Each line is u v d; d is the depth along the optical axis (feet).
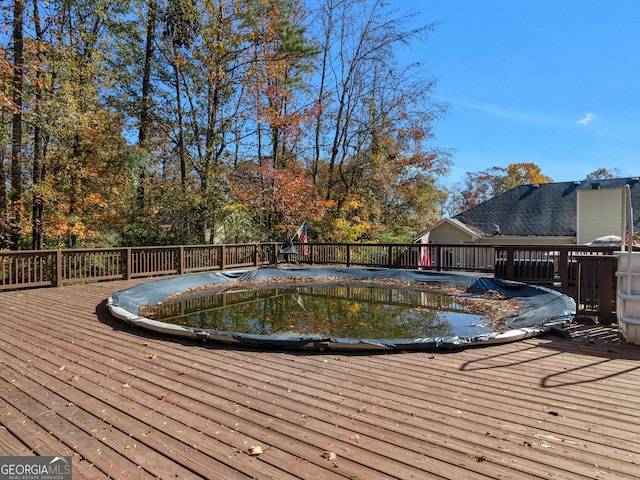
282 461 6.03
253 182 50.78
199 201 42.86
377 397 8.59
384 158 61.26
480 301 24.32
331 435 6.85
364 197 61.31
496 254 27.37
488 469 5.75
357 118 60.64
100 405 8.20
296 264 42.75
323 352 12.22
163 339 13.75
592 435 6.77
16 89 30.58
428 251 38.83
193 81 45.39
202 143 47.50
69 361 11.25
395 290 29.94
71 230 36.14
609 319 15.38
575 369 10.29
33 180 34.81
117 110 44.11
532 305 20.15
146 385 9.38
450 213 130.82
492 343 12.67
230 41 44.45
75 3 37.58
